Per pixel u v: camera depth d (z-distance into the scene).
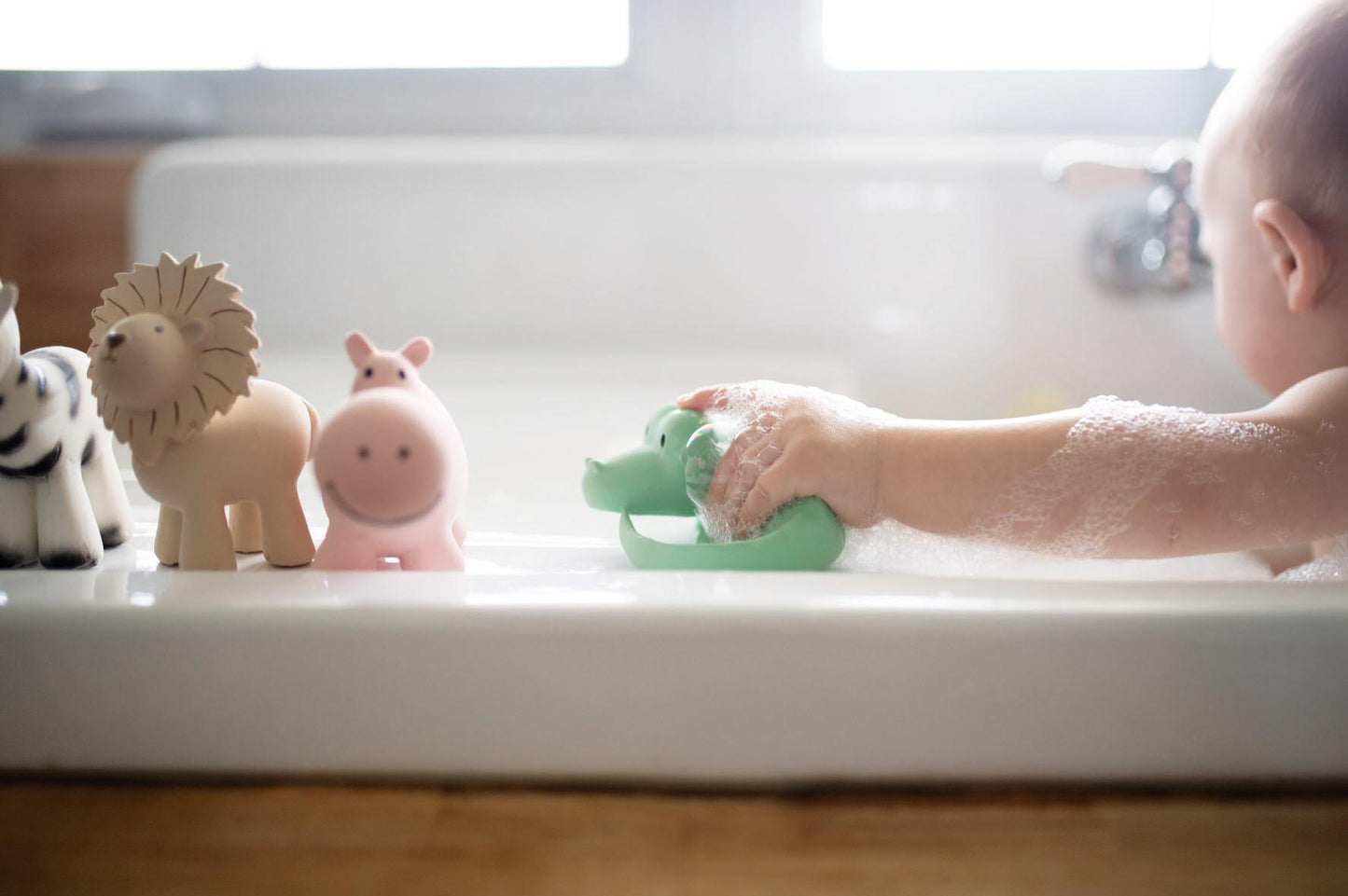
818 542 0.49
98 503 0.52
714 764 0.37
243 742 0.37
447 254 1.39
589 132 1.55
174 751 0.38
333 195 1.38
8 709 0.38
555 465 0.88
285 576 0.41
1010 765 0.37
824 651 0.36
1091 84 1.50
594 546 0.57
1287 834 0.35
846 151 1.38
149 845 0.34
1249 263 0.60
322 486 0.44
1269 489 0.50
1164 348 1.36
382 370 0.46
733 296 1.39
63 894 0.32
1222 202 0.62
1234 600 0.38
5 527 0.47
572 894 0.32
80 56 1.57
